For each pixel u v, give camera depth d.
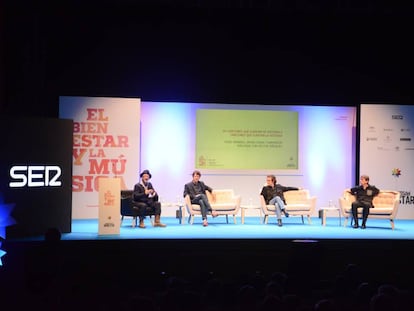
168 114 13.10
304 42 12.93
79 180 12.34
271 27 12.76
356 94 13.18
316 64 13.03
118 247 8.88
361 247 9.21
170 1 11.50
